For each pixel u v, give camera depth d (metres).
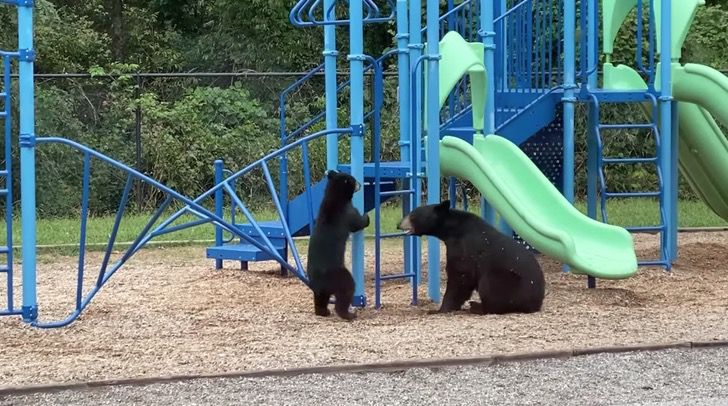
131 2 29.41
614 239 10.63
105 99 20.98
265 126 22.56
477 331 8.36
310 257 9.34
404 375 7.10
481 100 11.37
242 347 7.95
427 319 9.08
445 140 11.00
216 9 27.53
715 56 25.12
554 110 12.77
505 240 9.40
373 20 10.97
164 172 20.94
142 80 22.72
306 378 7.05
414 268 10.23
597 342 7.94
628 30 21.16
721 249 14.33
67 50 25.44
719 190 14.10
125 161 20.83
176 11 29.48
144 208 20.66
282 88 23.66
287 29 27.12
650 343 7.87
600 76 19.47
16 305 10.33
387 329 8.58
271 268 13.16
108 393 6.74
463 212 9.59
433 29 10.11
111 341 8.30
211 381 6.98
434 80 10.16
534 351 7.55
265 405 6.41
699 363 7.40
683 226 17.48
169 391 6.77
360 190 9.74
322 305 9.33
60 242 15.75
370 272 12.70
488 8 11.97
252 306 10.02
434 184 10.21
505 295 9.21
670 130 12.68
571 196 12.13
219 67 27.44
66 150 20.41
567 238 10.07
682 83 12.66
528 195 11.05
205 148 21.33
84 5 27.66
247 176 21.33
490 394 6.60
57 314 9.60
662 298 10.36
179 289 11.21
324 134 9.84
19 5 8.66
